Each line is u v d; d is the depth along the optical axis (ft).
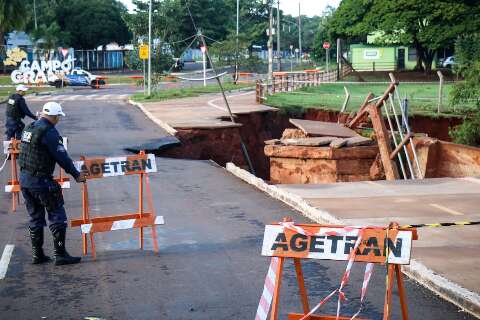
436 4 191.01
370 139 75.00
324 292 27.35
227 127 91.61
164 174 60.95
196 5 334.65
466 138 80.18
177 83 227.40
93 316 24.86
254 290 27.71
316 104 118.73
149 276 29.81
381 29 204.64
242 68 240.12
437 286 27.40
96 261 32.37
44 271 30.78
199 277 29.60
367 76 215.31
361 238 18.52
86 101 152.87
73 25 325.21
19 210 44.86
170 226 39.96
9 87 205.67
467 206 44.45
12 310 25.63
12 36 308.40
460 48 142.82
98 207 45.44
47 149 30.89
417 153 70.44
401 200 46.73
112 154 72.33
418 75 210.79
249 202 47.70
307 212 43.47
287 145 75.00
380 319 24.30
